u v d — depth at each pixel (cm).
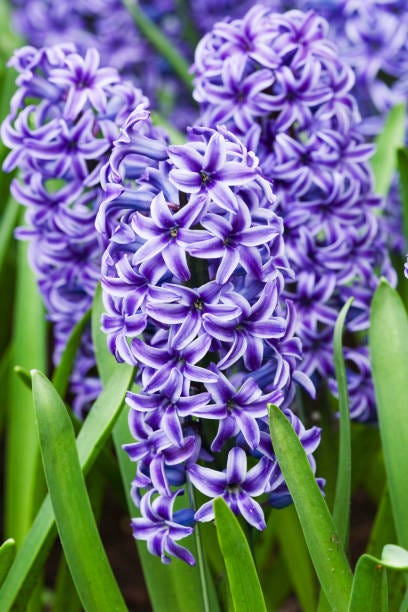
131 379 76
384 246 85
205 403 71
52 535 77
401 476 78
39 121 83
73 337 84
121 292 71
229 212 70
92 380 89
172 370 71
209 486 72
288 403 74
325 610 78
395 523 78
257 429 71
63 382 86
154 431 72
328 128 83
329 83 82
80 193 81
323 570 72
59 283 84
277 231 70
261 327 71
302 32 81
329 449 85
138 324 71
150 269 70
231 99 80
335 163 81
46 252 83
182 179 70
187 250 70
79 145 80
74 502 74
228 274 70
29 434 92
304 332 82
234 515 71
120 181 72
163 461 72
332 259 82
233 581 71
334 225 82
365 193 83
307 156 81
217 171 70
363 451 89
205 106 83
